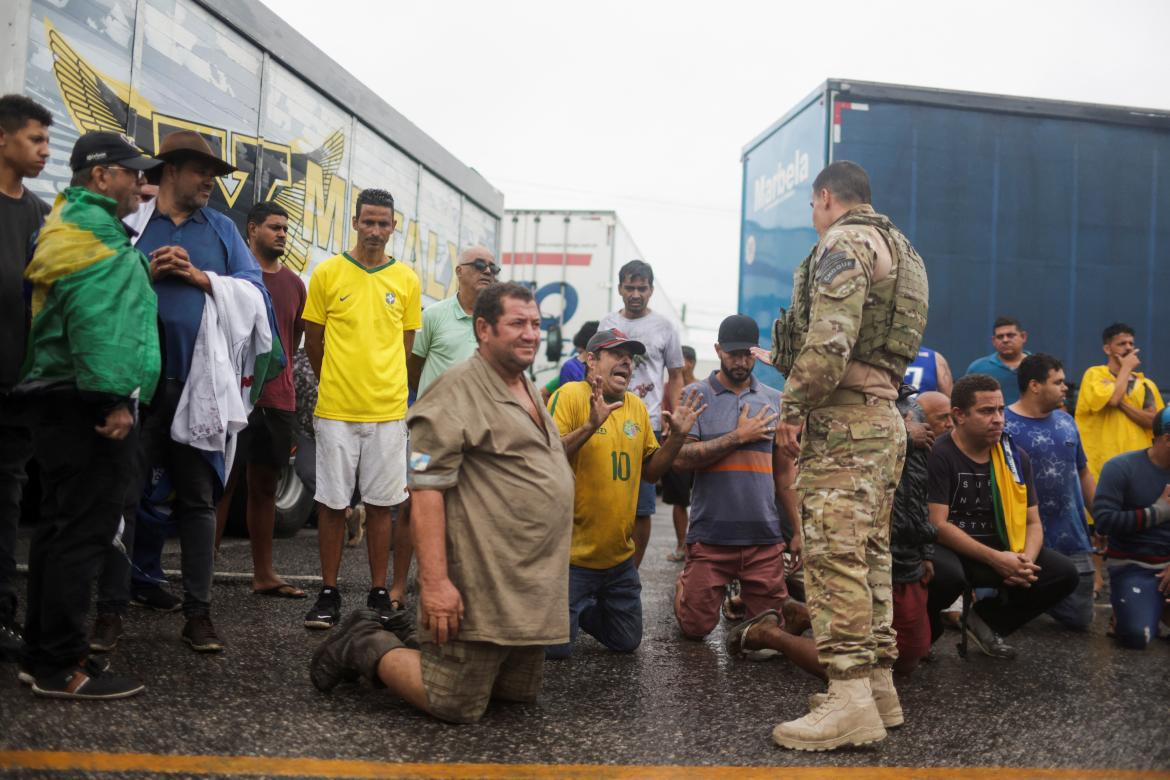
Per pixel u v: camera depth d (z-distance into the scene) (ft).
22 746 8.29
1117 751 9.95
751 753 9.43
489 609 9.66
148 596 14.57
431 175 30.37
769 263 28.27
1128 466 16.92
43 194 15.58
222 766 8.17
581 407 13.74
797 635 13.47
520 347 10.14
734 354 15.34
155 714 9.49
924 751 9.71
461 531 9.77
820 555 9.96
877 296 10.11
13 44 14.80
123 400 9.58
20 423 11.78
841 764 9.16
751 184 30.19
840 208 10.77
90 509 9.75
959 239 24.81
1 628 11.50
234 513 23.26
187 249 12.80
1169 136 25.70
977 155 25.02
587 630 14.24
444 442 9.66
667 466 14.08
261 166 21.33
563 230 51.57
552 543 10.05
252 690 10.61
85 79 16.37
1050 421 18.24
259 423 15.99
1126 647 16.39
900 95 24.72
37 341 9.68
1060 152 25.26
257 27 20.99
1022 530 14.99
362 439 14.73
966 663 14.58
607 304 50.93
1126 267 25.31
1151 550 16.57
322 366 15.05
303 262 22.95
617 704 11.12
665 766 8.89
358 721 9.76
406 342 16.05
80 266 9.52
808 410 9.91
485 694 9.97
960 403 14.90
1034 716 11.32
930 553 13.47
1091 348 25.07
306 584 17.71
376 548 14.82
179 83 18.71
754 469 15.08
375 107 26.43
